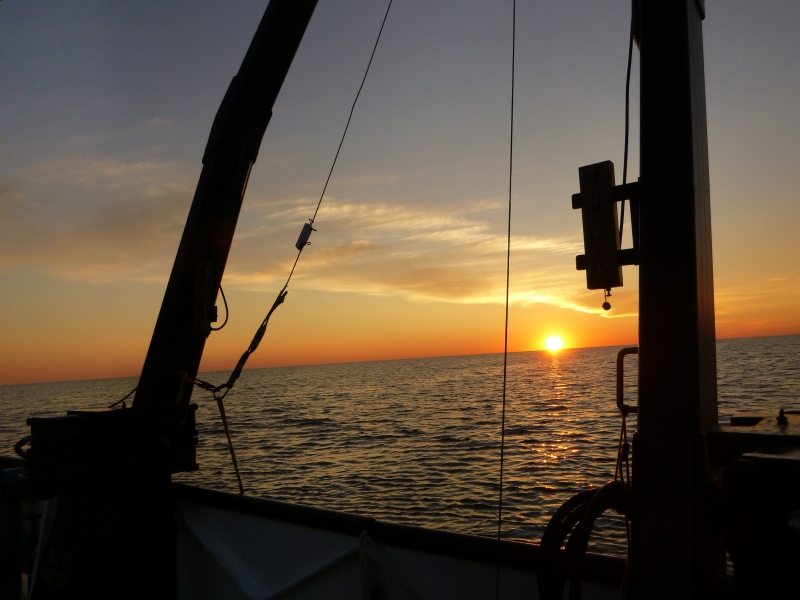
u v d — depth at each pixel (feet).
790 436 5.29
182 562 12.88
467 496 42.91
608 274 6.48
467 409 123.03
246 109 13.47
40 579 13.19
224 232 13.33
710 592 5.66
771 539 4.97
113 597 11.62
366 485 51.24
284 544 11.53
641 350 6.05
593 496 7.20
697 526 5.58
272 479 56.44
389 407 143.84
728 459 5.62
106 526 12.12
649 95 6.27
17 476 13.57
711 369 6.38
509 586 8.95
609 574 8.20
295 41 14.10
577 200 6.79
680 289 5.89
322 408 154.81
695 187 6.00
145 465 12.10
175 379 12.67
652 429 5.88
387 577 9.96
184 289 12.76
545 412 102.63
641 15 6.45
